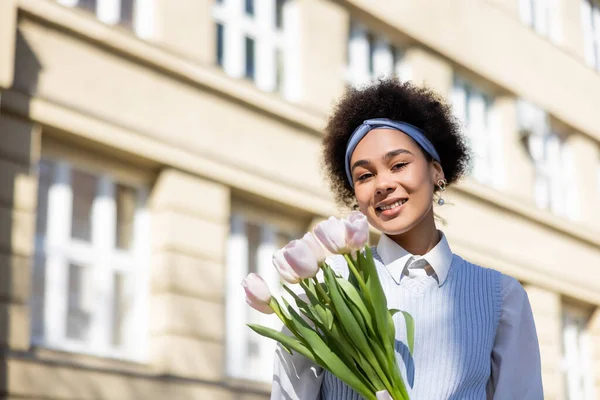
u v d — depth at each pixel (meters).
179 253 9.54
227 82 10.27
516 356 2.38
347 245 2.17
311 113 11.09
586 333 14.94
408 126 2.42
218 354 9.67
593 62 16.34
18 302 8.14
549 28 15.71
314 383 2.35
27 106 8.53
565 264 14.52
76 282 8.89
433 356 2.31
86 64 9.09
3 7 8.34
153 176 9.65
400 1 12.53
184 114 9.85
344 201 2.73
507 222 13.66
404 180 2.34
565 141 15.48
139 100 9.48
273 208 10.73
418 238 2.42
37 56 8.72
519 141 14.15
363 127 2.40
